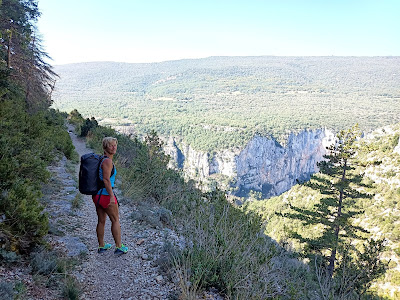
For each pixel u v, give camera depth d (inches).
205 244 141.8
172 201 267.3
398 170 2274.9
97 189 137.3
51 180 281.0
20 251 127.5
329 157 1068.5
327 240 882.1
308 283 166.7
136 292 116.6
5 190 160.7
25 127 403.9
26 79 781.9
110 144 139.9
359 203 2186.3
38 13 856.9
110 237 170.9
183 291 110.5
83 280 120.6
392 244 1562.5
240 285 120.0
